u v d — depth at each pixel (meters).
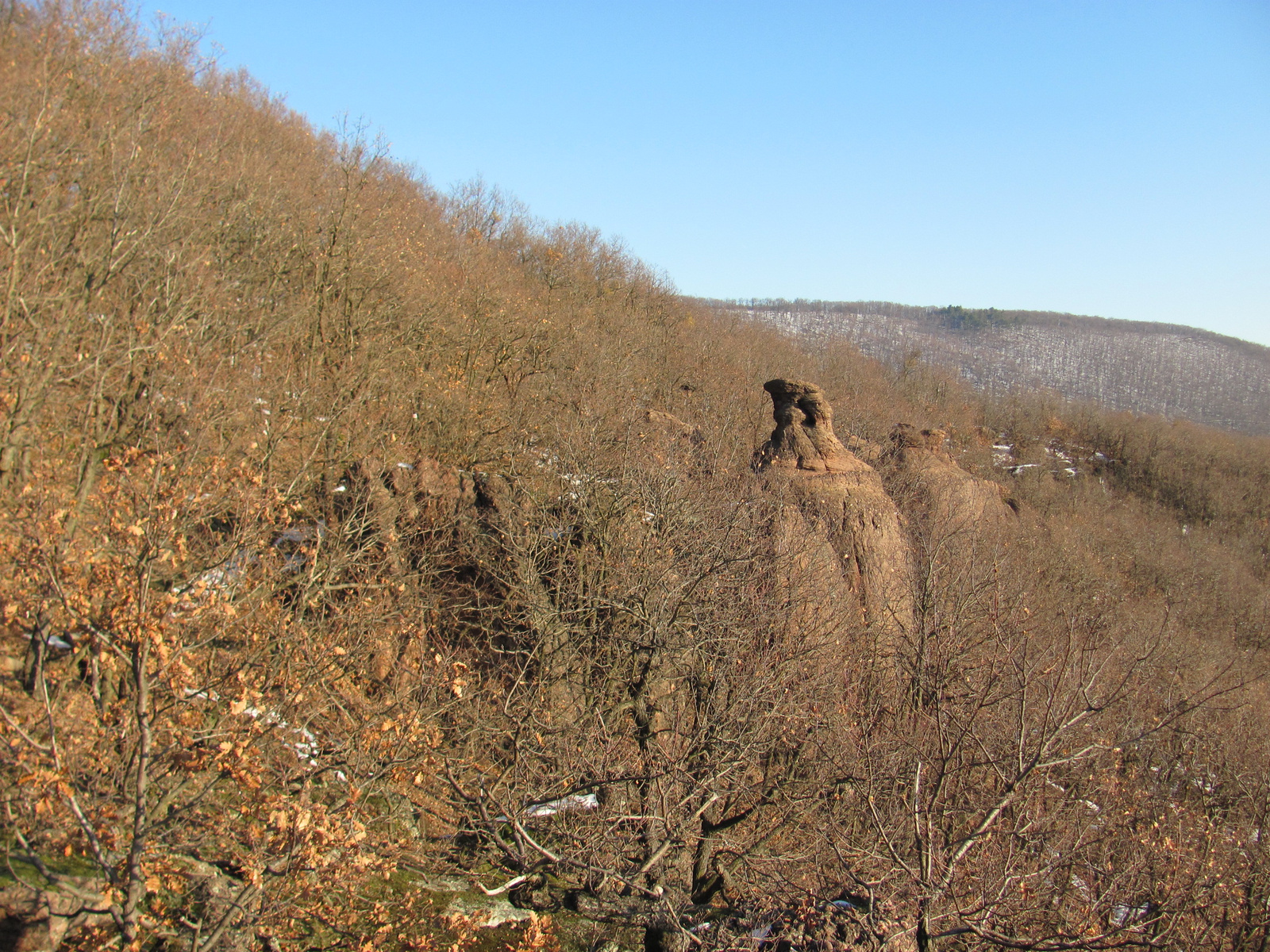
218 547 8.65
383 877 8.66
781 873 10.04
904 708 13.87
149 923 6.68
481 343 27.64
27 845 6.19
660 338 42.78
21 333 10.84
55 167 15.11
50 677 7.90
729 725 11.62
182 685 6.36
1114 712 13.68
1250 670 23.45
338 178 28.02
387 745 8.97
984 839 9.62
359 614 10.35
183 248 15.38
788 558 14.91
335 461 14.54
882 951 8.05
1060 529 35.59
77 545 6.86
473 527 14.69
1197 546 51.72
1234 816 14.23
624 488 15.30
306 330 20.66
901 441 29.52
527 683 12.45
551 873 10.85
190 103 24.55
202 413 11.02
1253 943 11.15
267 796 7.02
